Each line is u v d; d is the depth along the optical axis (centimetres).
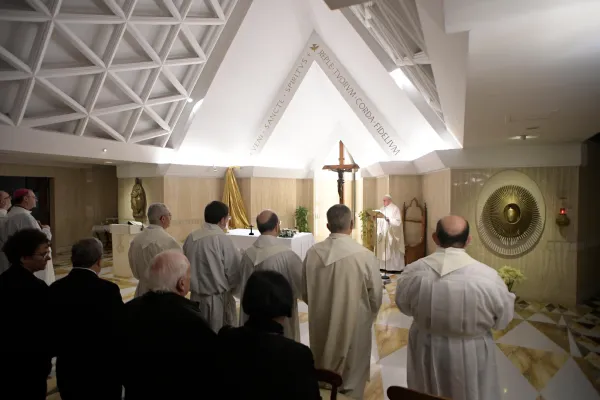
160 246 354
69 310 225
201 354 165
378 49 706
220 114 961
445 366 229
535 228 654
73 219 1184
